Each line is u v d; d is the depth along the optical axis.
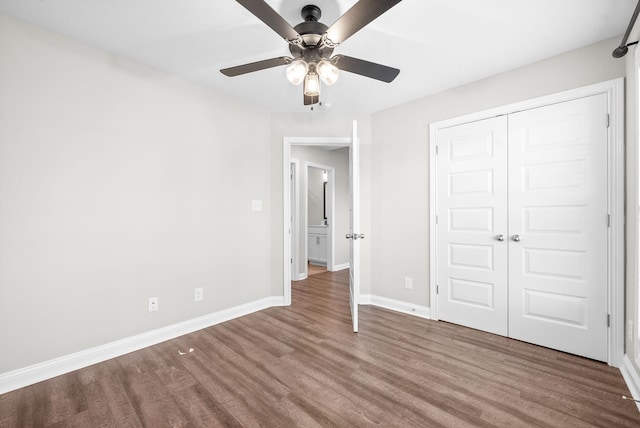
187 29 1.97
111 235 2.24
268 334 2.64
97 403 1.68
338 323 2.91
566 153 2.24
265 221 3.41
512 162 2.50
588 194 2.15
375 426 1.49
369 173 3.55
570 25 1.92
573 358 2.17
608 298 2.07
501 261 2.56
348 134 3.51
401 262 3.27
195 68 2.50
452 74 2.59
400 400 1.70
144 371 2.02
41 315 1.93
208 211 2.87
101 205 2.19
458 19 1.86
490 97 2.62
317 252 6.47
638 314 1.76
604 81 2.08
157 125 2.50
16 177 1.84
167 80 2.57
